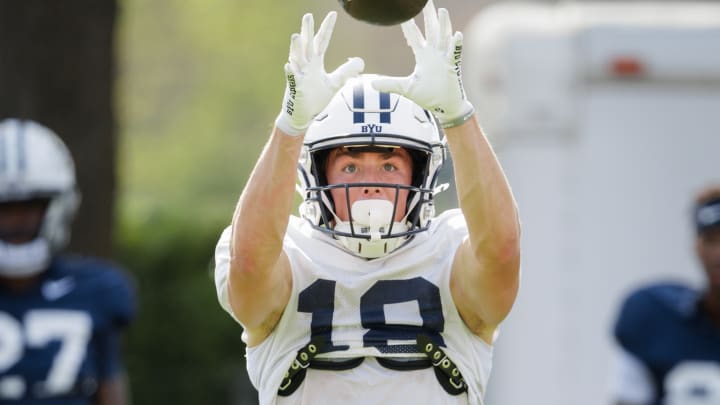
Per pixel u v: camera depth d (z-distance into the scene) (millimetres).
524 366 29656
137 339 45000
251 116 97625
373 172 14375
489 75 30219
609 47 29766
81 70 28969
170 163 96562
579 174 29797
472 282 13891
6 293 20562
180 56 96625
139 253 45062
